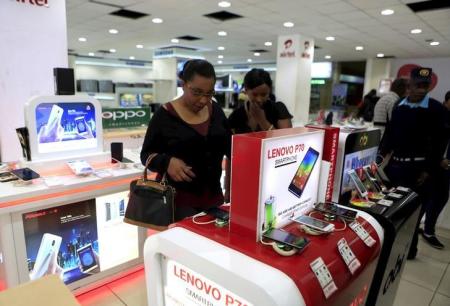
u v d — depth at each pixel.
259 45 10.52
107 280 2.29
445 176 2.81
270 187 1.00
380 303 1.45
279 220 1.08
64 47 3.66
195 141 1.50
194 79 1.36
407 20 6.37
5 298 0.87
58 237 1.99
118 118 3.74
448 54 11.20
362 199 1.49
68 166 2.15
